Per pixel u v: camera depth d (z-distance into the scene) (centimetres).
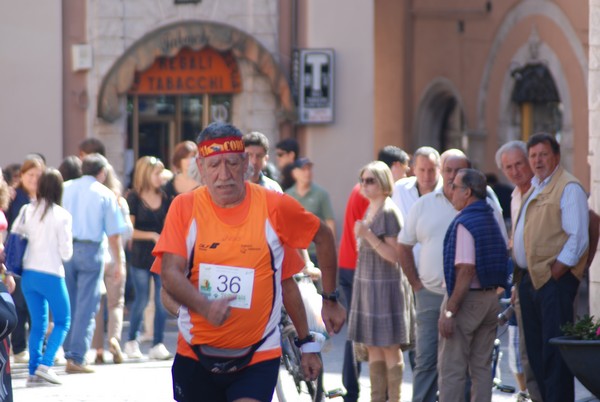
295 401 1766
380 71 5403
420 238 1684
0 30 3378
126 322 2977
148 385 2109
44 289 2105
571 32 4188
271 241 1088
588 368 1528
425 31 5194
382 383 1755
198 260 1079
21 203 2428
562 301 1639
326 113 3512
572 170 4209
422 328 1692
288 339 1723
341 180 3541
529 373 1723
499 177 4641
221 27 3444
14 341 2348
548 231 1638
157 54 3419
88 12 3431
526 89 4494
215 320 1041
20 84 3391
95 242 2238
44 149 3403
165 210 2425
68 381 2152
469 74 4884
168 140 3503
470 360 1614
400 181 1858
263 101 3503
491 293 1588
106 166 2288
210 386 1114
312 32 3512
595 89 1961
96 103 3431
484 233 1569
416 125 5256
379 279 1720
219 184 1072
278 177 2538
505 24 4622
